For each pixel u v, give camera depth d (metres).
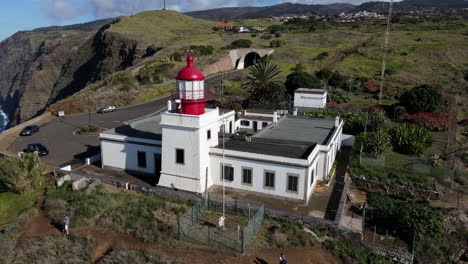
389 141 40.56
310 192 29.33
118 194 29.41
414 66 95.25
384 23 171.25
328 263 21.88
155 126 38.81
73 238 23.61
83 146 44.28
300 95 60.06
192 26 184.75
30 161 31.73
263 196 29.22
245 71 100.69
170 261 20.81
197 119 27.73
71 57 158.88
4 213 28.30
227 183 30.34
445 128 50.50
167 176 30.25
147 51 125.38
